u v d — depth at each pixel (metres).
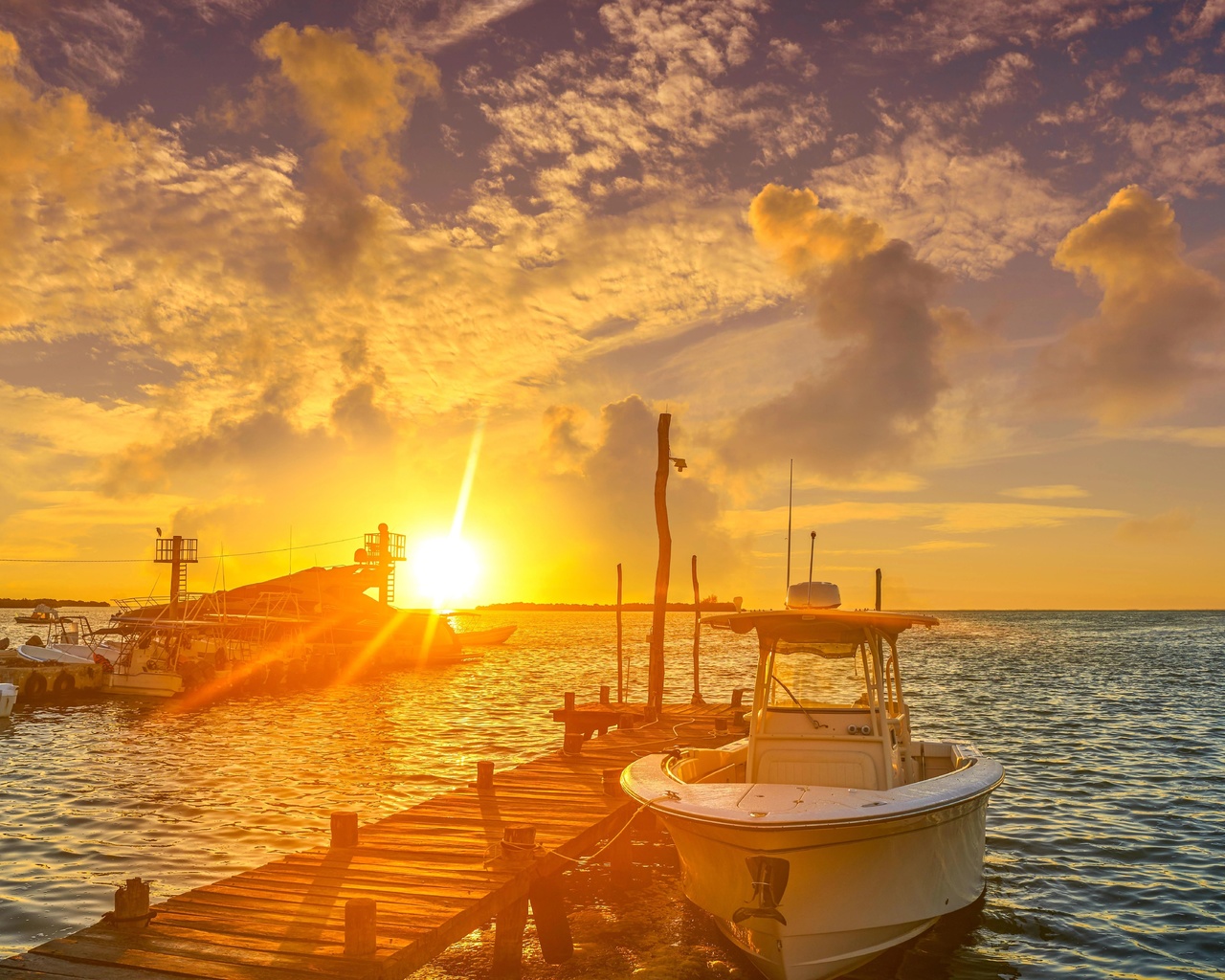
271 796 18.64
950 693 40.00
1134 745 24.44
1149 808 16.84
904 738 11.34
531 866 9.62
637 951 10.52
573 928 11.25
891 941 9.58
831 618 10.16
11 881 12.85
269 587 62.81
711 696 38.78
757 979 9.78
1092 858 13.70
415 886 9.00
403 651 62.94
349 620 62.84
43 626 130.00
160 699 41.03
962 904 10.81
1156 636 110.62
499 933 9.70
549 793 13.34
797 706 10.35
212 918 8.12
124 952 7.38
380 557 67.06
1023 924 11.16
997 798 17.70
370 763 23.03
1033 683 45.00
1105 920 11.30
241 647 50.59
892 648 11.58
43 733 29.91
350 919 7.32
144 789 19.50
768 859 8.52
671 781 10.24
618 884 12.58
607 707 22.81
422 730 29.78
